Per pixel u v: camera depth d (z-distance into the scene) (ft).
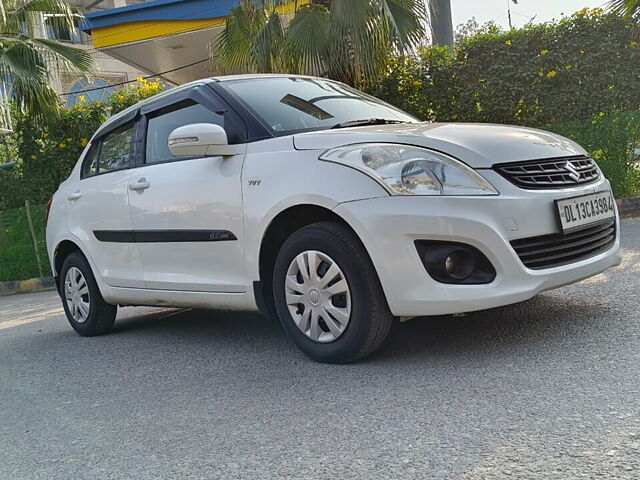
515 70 30.94
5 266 36.65
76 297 17.79
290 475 7.65
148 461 8.61
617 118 29.35
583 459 7.07
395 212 10.40
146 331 17.42
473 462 7.32
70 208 17.60
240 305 12.94
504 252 10.36
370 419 8.96
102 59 89.51
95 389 12.38
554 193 10.97
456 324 13.05
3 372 14.71
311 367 11.69
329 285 11.27
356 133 11.66
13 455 9.52
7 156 41.39
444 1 39.45
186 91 14.73
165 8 51.96
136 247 15.12
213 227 12.98
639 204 28.81
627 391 8.73
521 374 9.86
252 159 12.44
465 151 10.78
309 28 31.83
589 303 13.43
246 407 10.15
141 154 15.40
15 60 38.93
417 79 32.83
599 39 29.84
